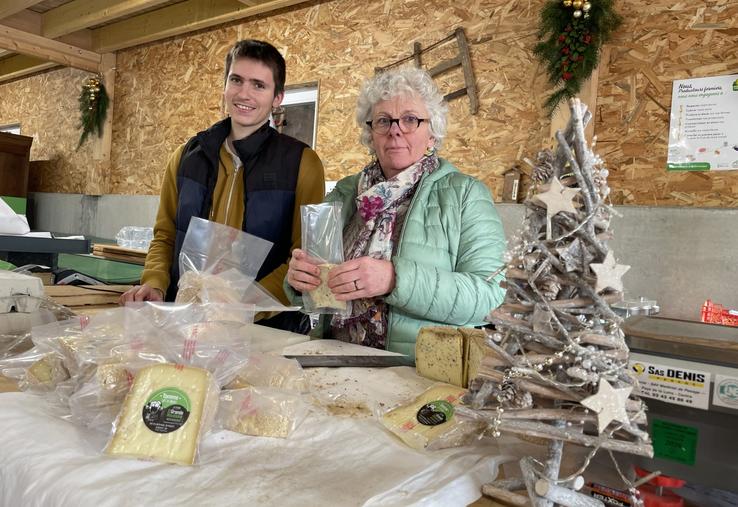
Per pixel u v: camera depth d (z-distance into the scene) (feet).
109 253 10.89
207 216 5.68
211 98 15.12
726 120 8.01
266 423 2.24
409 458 2.09
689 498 1.77
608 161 8.92
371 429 2.36
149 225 16.35
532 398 1.81
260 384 2.58
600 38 8.48
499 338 1.77
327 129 12.55
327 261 4.16
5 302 3.26
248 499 1.71
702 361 1.70
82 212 18.70
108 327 2.65
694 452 1.73
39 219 20.62
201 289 3.06
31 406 2.36
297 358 3.53
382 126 4.53
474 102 10.23
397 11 11.39
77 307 4.61
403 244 4.30
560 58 8.75
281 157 5.68
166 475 1.84
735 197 7.93
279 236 5.63
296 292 4.59
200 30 15.38
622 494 1.79
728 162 7.98
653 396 1.77
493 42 10.09
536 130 9.61
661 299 8.20
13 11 14.12
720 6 8.07
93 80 17.71
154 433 1.98
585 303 1.67
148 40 16.28
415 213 4.39
